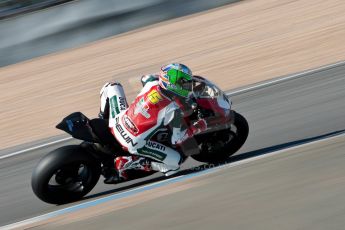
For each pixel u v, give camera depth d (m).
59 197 20.95
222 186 17.75
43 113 40.22
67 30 61.28
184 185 19.77
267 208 14.45
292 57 40.41
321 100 28.84
